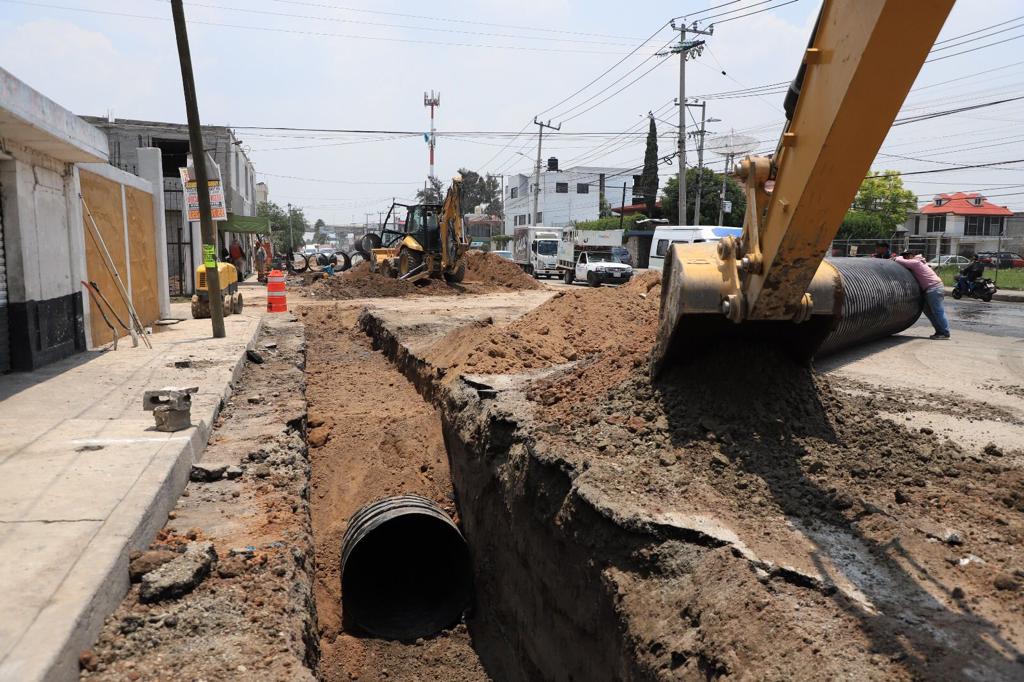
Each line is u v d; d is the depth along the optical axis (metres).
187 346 12.47
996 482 5.23
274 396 9.59
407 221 27.58
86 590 3.78
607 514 4.95
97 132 10.87
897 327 12.31
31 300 9.94
